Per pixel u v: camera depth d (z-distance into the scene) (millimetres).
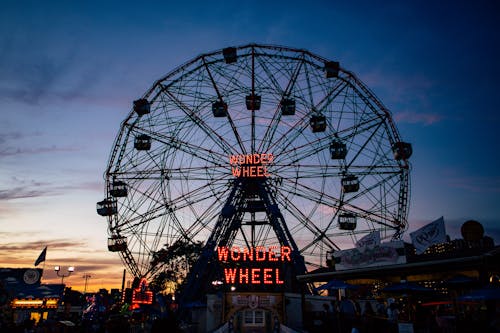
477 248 22469
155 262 42031
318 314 27578
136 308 42469
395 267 22422
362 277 24859
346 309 22516
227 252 36156
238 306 27797
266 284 34875
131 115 42938
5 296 40500
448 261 20094
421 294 22688
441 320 19016
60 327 21625
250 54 42625
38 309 50312
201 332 35812
